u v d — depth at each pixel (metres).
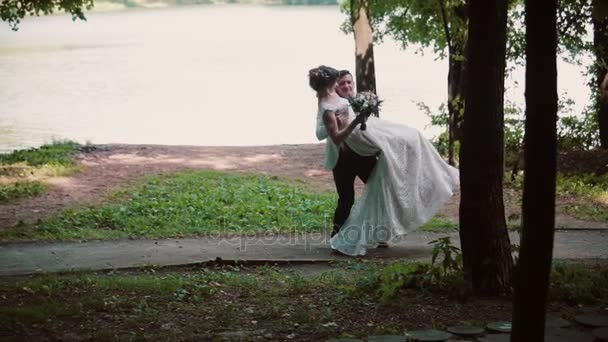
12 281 7.95
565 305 6.74
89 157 16.47
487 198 6.97
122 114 30.27
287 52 53.56
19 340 5.93
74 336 6.07
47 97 35.28
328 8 98.12
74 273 8.37
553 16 4.59
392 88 36.00
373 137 9.24
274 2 107.81
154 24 82.12
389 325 6.29
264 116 29.78
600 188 13.60
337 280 7.94
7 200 12.47
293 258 9.30
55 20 96.19
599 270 7.97
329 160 9.50
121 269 8.66
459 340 5.86
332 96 9.39
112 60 51.56
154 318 6.57
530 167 4.68
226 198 12.68
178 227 10.91
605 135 16.58
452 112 15.66
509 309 6.64
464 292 6.89
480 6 6.68
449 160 15.57
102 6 109.00
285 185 14.02
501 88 6.86
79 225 10.97
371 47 17.78
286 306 6.94
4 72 45.34
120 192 13.09
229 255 9.46
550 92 4.62
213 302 7.18
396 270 7.75
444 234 10.83
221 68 46.50
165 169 15.59
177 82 40.75
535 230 4.68
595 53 16.25
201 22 82.69
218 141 23.73
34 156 16.02
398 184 9.32
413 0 17.69
